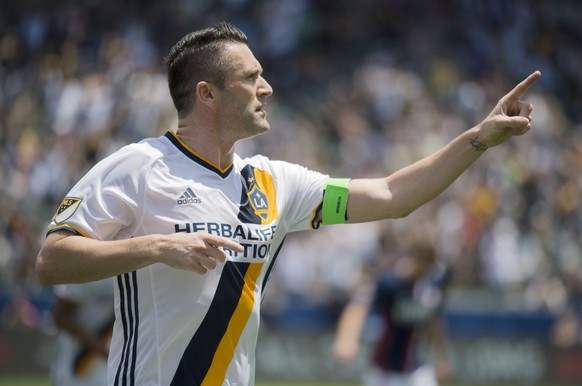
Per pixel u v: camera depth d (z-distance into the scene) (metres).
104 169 13.50
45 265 13.10
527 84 14.11
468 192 57.12
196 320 13.41
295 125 66.25
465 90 70.38
